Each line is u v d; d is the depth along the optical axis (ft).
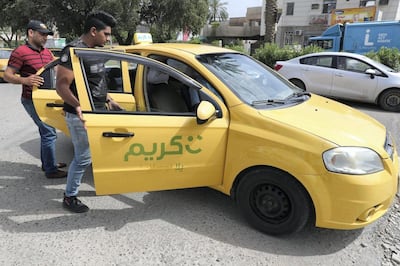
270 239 9.87
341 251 9.45
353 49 56.70
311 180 8.80
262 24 133.80
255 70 12.37
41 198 11.97
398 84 27.35
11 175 13.87
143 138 9.58
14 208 11.27
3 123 22.58
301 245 9.64
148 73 11.19
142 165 9.77
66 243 9.52
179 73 9.84
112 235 9.91
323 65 31.09
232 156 10.01
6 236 9.77
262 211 9.99
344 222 8.84
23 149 17.08
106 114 9.46
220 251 9.30
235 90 10.36
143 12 93.81
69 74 9.36
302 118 9.78
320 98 12.61
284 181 9.27
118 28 83.20
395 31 52.85
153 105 10.81
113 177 9.71
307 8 115.03
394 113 27.58
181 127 9.70
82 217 10.82
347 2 107.45
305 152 8.85
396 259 9.16
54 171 13.57
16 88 43.11
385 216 11.25
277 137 9.23
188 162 9.97
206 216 10.99
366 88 28.78
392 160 9.49
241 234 10.07
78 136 9.96
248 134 9.60
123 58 9.58
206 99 10.03
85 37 9.89
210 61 11.43
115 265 8.71
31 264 8.68
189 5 89.97
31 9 79.36
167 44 13.05
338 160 8.63
